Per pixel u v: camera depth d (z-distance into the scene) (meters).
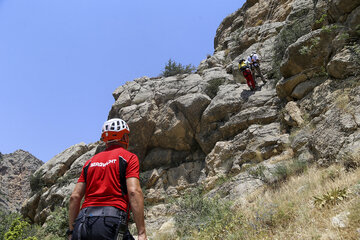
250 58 15.67
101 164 2.45
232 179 11.28
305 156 8.86
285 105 13.12
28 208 22.92
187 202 9.61
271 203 6.21
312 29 12.54
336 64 10.07
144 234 2.18
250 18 23.59
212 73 18.83
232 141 14.15
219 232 6.28
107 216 2.17
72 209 2.45
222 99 15.64
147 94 18.77
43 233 13.97
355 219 3.94
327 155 7.67
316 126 9.48
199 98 16.50
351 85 9.39
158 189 15.95
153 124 17.50
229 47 21.98
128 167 2.41
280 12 20.97
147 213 14.56
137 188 2.30
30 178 24.12
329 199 4.93
